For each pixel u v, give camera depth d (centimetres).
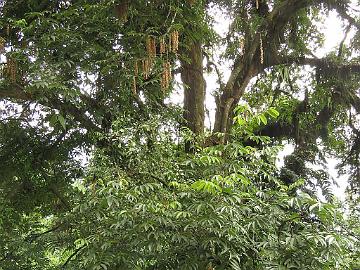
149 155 560
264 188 550
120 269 458
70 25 642
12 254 818
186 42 762
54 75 586
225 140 784
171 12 661
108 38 634
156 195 472
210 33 776
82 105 669
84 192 506
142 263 470
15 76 629
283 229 469
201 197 455
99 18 633
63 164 887
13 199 917
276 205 471
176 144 634
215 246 451
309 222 475
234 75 952
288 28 1055
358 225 518
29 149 871
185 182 492
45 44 603
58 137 861
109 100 684
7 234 857
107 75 652
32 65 594
